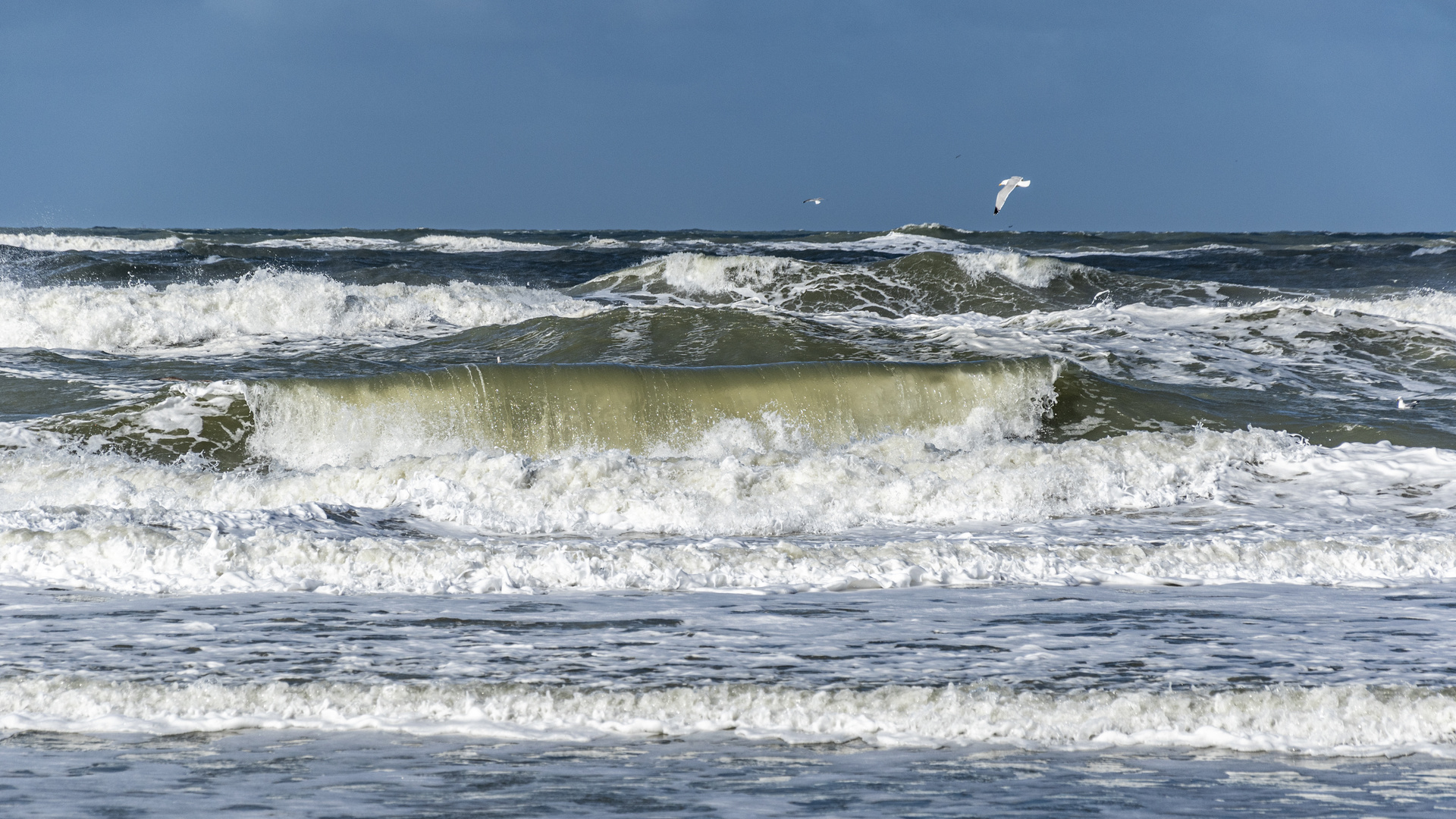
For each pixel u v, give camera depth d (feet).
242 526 111.04
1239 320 252.42
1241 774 58.23
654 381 175.83
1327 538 115.75
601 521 124.16
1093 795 54.65
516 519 122.52
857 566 102.78
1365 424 180.45
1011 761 60.13
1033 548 108.17
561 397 171.42
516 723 65.26
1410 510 130.62
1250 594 97.19
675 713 66.39
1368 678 71.36
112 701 67.05
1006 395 181.98
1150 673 72.23
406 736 63.36
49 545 102.12
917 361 209.56
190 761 59.06
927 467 142.51
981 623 85.97
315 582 97.50
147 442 161.38
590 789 54.90
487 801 53.21
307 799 53.31
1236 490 140.77
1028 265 337.93
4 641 78.89
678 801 53.36
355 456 163.84
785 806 52.75
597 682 70.08
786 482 135.44
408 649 77.71
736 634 82.33
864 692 67.97
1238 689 68.44
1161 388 202.80
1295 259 552.41
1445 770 59.11
